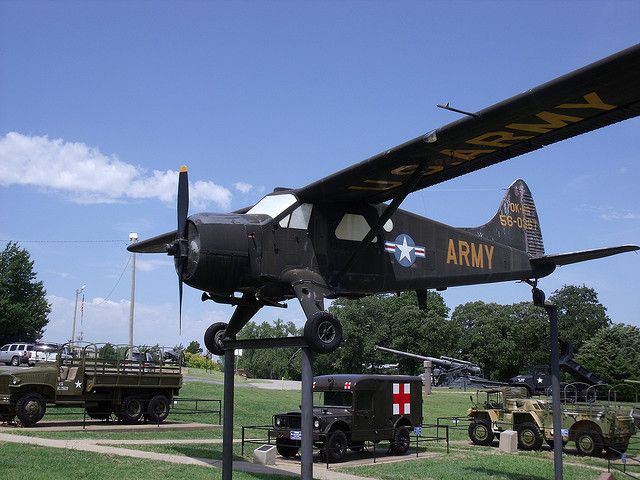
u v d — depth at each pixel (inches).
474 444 901.2
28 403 781.9
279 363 4200.3
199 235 431.2
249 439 827.4
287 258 459.8
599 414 808.3
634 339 2449.6
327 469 622.5
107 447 641.6
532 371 1339.8
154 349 888.3
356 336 2859.3
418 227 536.7
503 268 599.5
